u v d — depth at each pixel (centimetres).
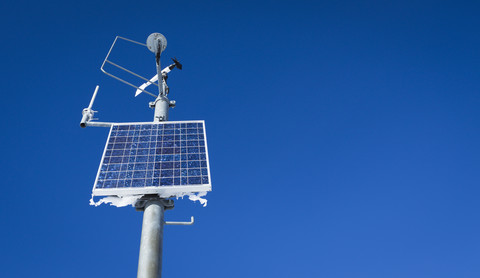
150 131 1272
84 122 1288
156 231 963
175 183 1038
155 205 1018
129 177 1064
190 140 1221
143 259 905
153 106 1476
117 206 1023
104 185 1033
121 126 1301
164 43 1359
